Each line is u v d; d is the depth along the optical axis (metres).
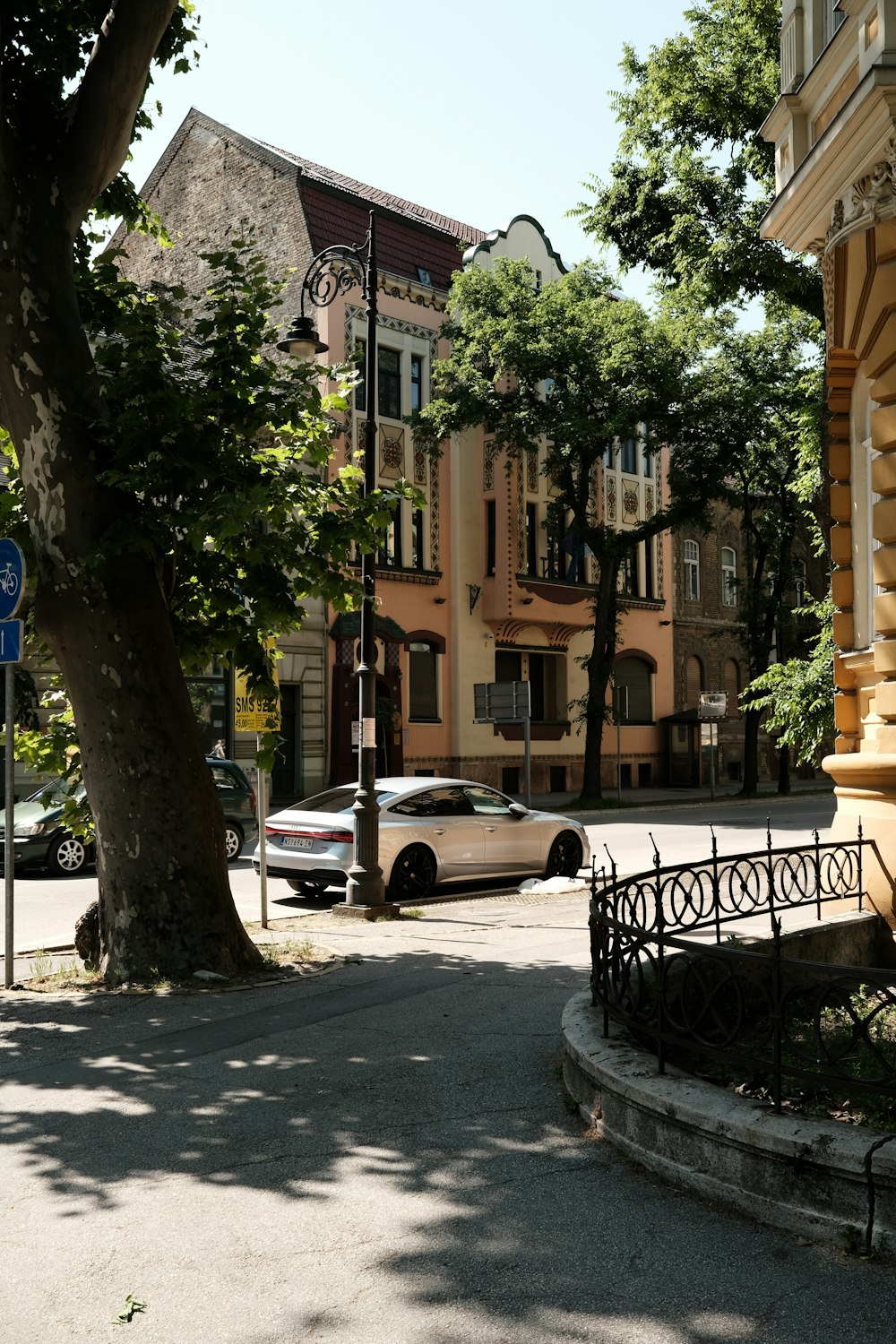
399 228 34.22
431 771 33.97
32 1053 6.48
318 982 8.27
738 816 28.33
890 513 8.59
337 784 30.55
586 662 33.91
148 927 8.43
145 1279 3.67
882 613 8.66
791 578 37.16
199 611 9.67
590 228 23.98
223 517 7.39
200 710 27.70
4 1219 4.18
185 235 34.91
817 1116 4.48
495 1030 6.77
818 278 21.31
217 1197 4.34
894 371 8.61
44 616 8.37
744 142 21.86
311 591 8.94
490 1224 4.05
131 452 8.05
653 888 6.76
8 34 9.01
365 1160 4.69
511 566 34.69
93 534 8.26
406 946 9.76
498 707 24.56
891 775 8.70
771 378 31.16
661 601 42.44
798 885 8.55
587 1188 4.37
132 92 8.40
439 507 34.34
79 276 9.31
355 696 30.92
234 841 19.30
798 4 10.07
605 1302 3.48
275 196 32.19
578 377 30.59
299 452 9.35
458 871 14.11
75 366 8.30
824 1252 3.80
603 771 40.03
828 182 9.05
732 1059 4.46
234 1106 5.44
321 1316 3.42
